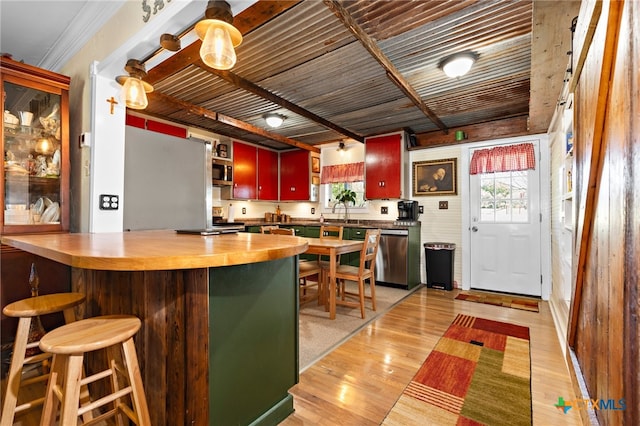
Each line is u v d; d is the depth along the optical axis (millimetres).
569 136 2225
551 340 2434
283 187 5801
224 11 1335
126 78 1941
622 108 931
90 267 979
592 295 1324
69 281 2152
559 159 2793
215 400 1214
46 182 2213
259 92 3051
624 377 909
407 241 4105
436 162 4434
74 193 2367
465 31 2119
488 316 3016
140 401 1136
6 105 2047
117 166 2217
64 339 1020
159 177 2576
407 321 2879
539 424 1477
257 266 1400
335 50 2381
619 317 960
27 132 2154
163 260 960
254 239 1630
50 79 2139
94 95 2125
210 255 1021
